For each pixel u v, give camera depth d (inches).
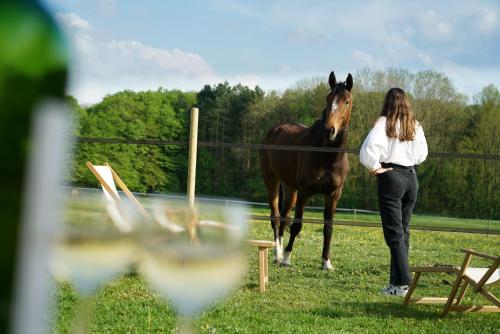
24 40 19.0
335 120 338.3
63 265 35.9
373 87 1428.4
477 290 213.3
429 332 199.8
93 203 35.9
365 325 206.5
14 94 18.7
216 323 188.1
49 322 156.6
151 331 169.6
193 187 291.7
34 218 18.9
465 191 1433.3
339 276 327.9
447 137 1438.2
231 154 1802.4
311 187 352.2
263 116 1766.7
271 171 417.1
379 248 497.7
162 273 31.7
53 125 19.7
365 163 255.8
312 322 207.3
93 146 1726.1
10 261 18.3
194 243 32.1
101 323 175.6
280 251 378.0
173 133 1819.6
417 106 1433.3
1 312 18.1
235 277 33.4
